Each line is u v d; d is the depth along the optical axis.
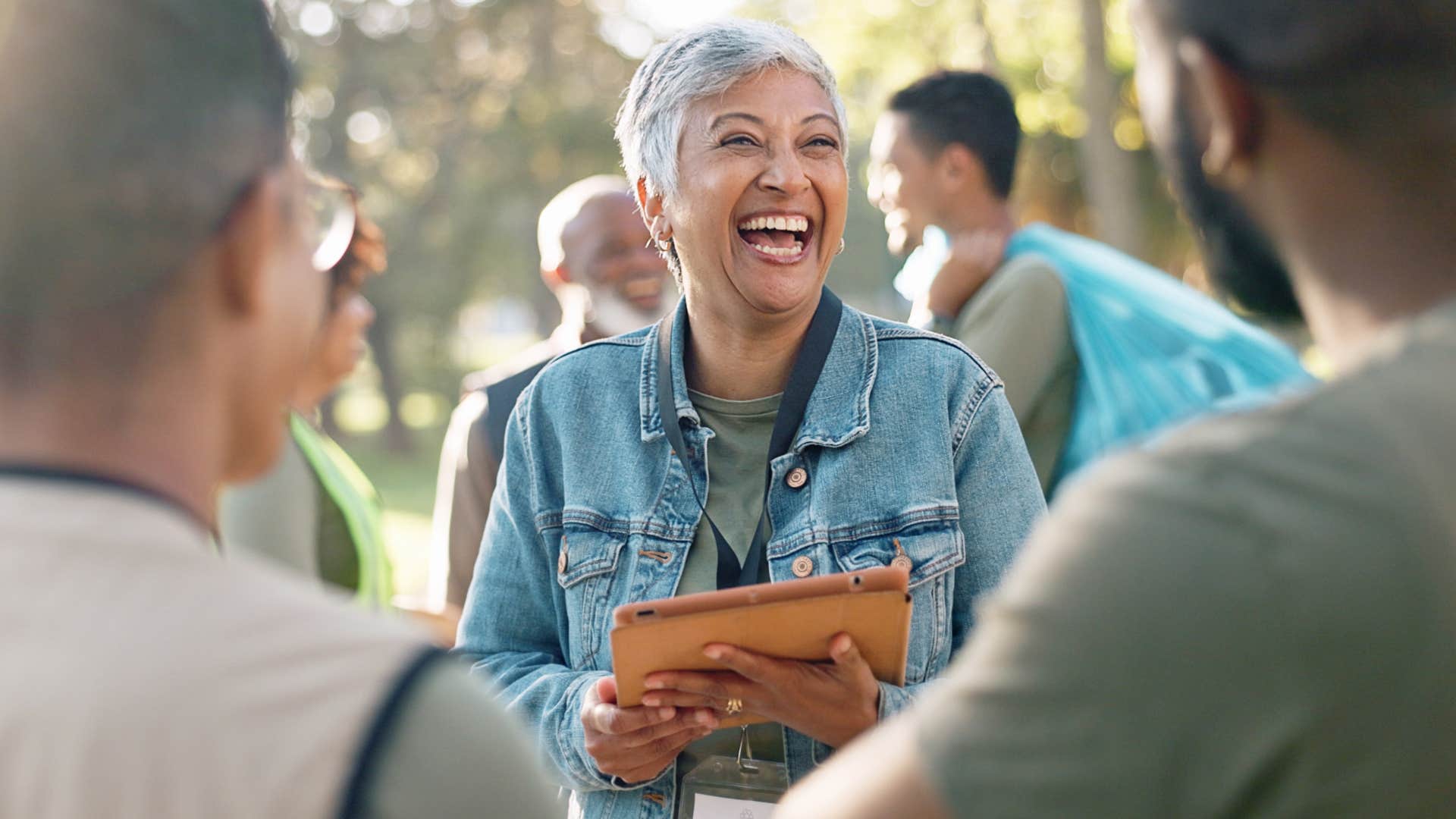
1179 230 16.22
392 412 25.03
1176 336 3.00
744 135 1.99
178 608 0.85
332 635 0.87
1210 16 0.96
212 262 0.91
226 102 0.90
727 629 1.66
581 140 26.00
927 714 0.97
